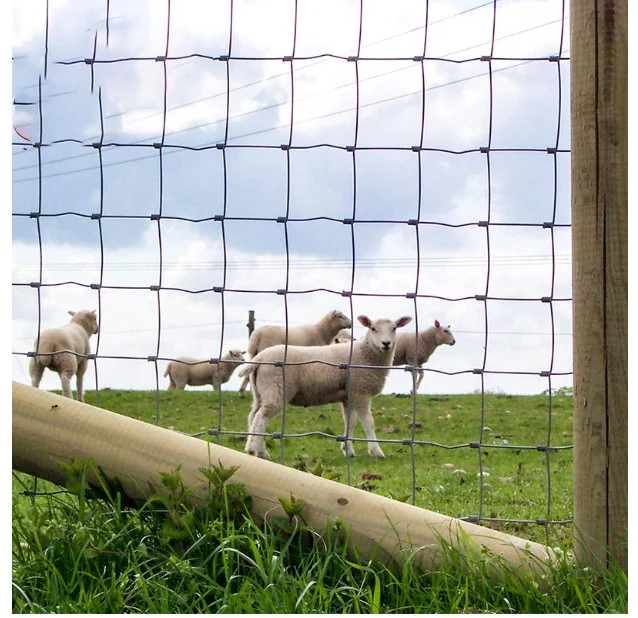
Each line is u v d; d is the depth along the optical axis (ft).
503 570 9.45
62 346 39.40
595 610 8.95
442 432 36.17
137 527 10.15
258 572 9.35
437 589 9.16
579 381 9.86
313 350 29.37
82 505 9.96
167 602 8.79
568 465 25.76
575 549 9.87
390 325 29.40
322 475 11.07
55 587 9.00
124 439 10.35
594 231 9.73
